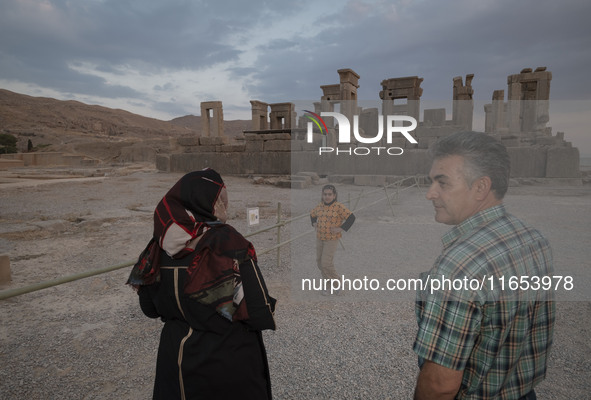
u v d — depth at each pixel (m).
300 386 2.75
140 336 3.61
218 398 1.51
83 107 176.25
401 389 2.69
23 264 5.88
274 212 10.47
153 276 1.58
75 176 23.53
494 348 0.90
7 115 133.12
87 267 5.76
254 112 27.11
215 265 1.46
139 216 9.73
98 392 2.76
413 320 3.65
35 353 3.31
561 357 2.97
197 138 22.80
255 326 1.54
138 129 160.00
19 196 13.52
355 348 3.22
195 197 1.54
